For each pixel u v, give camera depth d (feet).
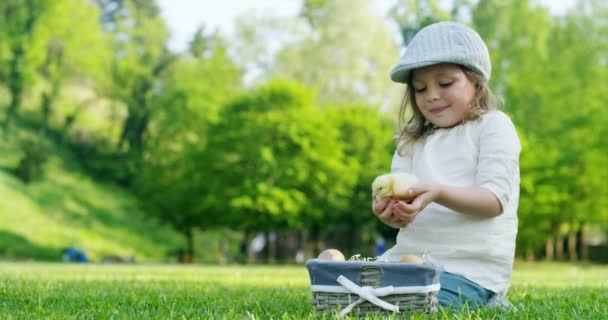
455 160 12.05
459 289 11.11
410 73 12.28
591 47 130.41
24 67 175.11
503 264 11.76
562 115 119.24
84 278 27.35
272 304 13.62
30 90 183.11
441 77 11.82
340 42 142.41
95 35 191.21
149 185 131.54
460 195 10.97
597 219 112.88
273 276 34.71
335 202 115.75
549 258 130.21
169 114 146.51
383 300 9.80
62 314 11.53
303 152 112.16
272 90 117.08
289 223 111.34
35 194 157.58
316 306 10.26
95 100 194.29
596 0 132.46
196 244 165.58
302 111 115.44
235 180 115.65
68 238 143.74
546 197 105.40
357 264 9.84
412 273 9.70
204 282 24.71
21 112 179.93
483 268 11.62
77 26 188.03
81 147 182.70
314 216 113.60
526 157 105.19
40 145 171.63
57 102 185.47
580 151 111.34
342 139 126.41
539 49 127.44
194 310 11.86
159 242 159.74
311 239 146.92
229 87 177.37
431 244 11.85
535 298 16.21
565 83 125.08
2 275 27.43
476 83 12.08
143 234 159.94
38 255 134.10
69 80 191.62
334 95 143.64
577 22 133.90
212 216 121.39
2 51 174.40
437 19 130.41
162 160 143.13
